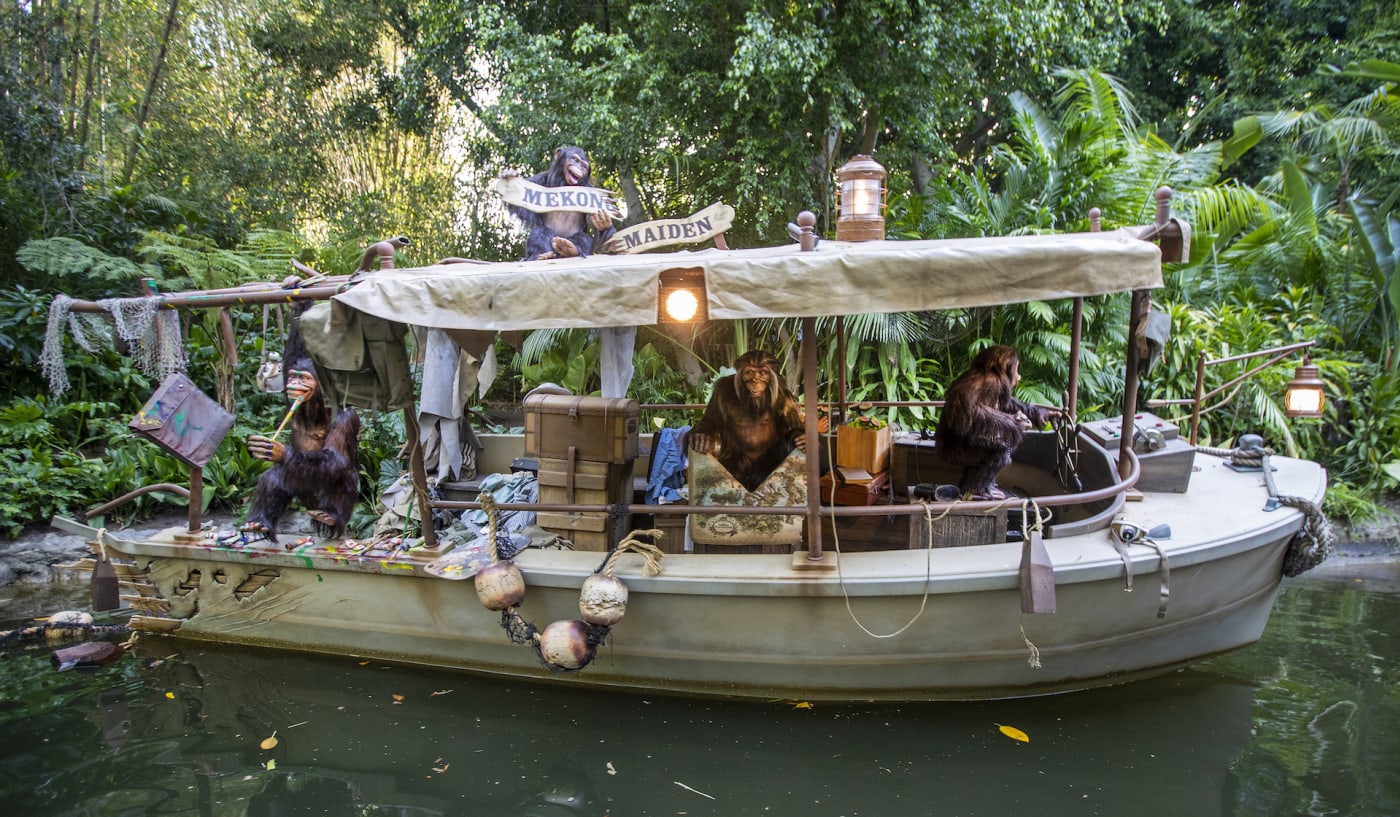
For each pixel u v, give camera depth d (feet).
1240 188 30.86
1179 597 12.76
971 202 30.07
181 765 11.53
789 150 29.30
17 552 19.93
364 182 45.65
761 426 13.70
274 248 32.42
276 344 27.25
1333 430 27.63
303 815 10.39
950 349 28.94
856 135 35.65
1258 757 11.72
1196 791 10.91
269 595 14.75
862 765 11.52
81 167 33.42
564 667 12.37
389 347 12.60
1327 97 40.45
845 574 12.18
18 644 15.69
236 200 40.73
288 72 42.80
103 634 16.08
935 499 14.51
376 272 12.76
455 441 16.07
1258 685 14.10
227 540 14.73
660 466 15.46
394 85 42.39
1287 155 38.60
